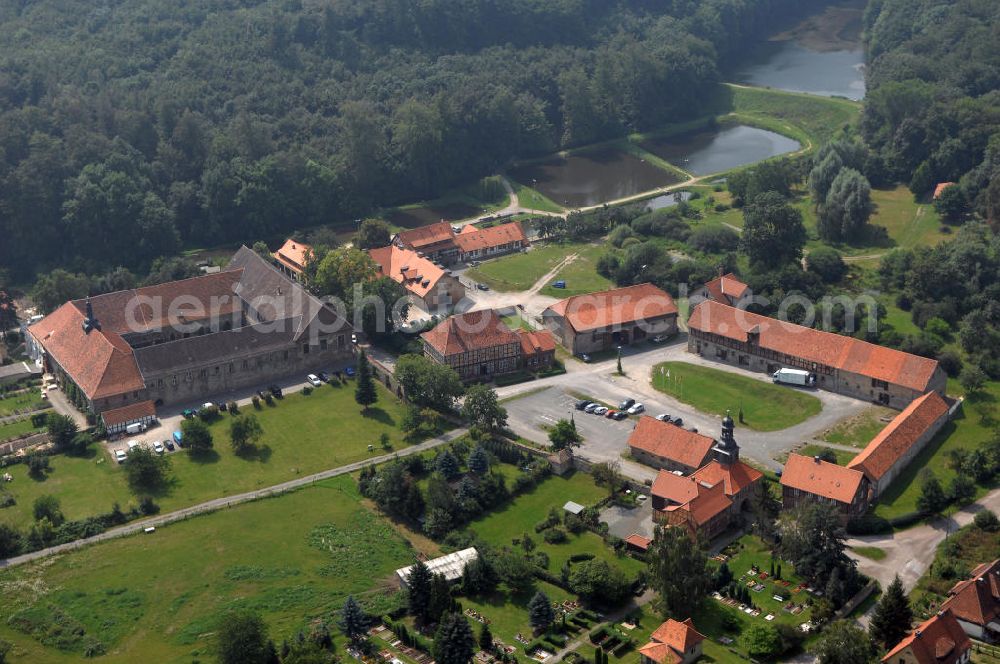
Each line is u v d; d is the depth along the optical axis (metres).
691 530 196.00
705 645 175.62
